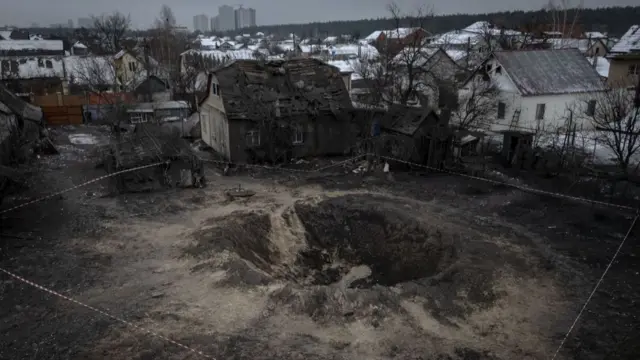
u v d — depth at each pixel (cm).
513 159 2898
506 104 3666
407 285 1513
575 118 3541
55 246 1750
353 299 1403
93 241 1802
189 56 7000
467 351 1190
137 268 1591
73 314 1313
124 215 2083
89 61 6353
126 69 6278
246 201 2305
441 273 1597
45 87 5672
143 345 1180
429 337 1246
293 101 3050
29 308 1337
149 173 2464
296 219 2183
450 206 2234
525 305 1406
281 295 1421
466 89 4044
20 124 3269
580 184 2462
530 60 3744
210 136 3400
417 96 4378
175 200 2295
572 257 1716
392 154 2895
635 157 2895
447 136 2825
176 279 1516
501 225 2003
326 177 2706
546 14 8662
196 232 1866
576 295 1466
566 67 3775
